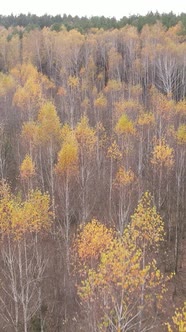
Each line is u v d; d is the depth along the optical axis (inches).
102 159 1627.7
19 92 2058.3
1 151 1624.0
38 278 872.3
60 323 898.1
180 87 2687.0
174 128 1742.1
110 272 604.4
